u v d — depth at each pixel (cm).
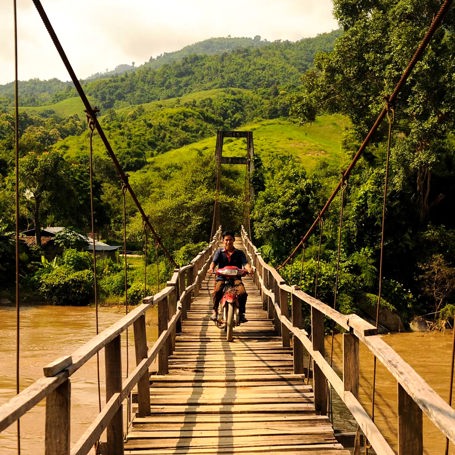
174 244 4272
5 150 6562
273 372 777
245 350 919
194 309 1382
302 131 10169
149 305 600
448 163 3095
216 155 4341
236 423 580
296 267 2630
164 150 10856
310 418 590
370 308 2530
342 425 1124
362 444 593
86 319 2941
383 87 2553
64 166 5172
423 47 450
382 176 2920
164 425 575
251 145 4347
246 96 17562
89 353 331
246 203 4028
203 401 645
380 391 1418
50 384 264
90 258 4147
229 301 964
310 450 509
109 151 634
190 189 4631
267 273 1323
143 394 603
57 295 3431
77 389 1479
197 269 1700
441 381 1639
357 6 2733
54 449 291
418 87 2228
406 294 2711
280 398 657
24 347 2192
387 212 2845
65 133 15175
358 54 2597
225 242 974
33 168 4769
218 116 14575
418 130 2319
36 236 4725
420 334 2441
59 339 2375
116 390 424
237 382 731
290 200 3259
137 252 5509
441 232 2889
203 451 507
